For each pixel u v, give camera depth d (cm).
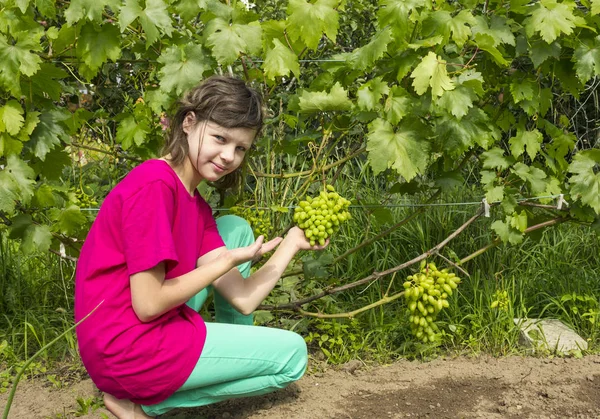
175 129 243
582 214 342
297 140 330
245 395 257
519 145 328
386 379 324
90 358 232
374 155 285
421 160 289
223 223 288
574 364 336
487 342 357
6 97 297
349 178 493
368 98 287
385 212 347
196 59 287
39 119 301
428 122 303
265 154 375
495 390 310
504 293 358
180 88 285
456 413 287
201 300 274
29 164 318
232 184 307
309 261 334
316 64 505
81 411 282
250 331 250
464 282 398
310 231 265
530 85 320
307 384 318
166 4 283
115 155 348
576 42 312
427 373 330
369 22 552
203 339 240
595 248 441
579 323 380
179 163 243
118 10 285
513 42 296
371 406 293
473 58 305
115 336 227
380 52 284
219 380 245
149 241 221
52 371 333
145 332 229
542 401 298
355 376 329
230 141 237
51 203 304
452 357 351
